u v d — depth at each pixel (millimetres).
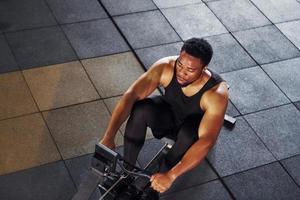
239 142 3330
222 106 2340
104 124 3287
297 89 3822
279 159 3266
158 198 2652
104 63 3742
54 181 2887
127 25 4129
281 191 3068
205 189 2984
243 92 3707
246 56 4035
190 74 2156
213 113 2334
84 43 3891
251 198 2994
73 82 3541
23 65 3609
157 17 4270
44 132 3158
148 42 4000
